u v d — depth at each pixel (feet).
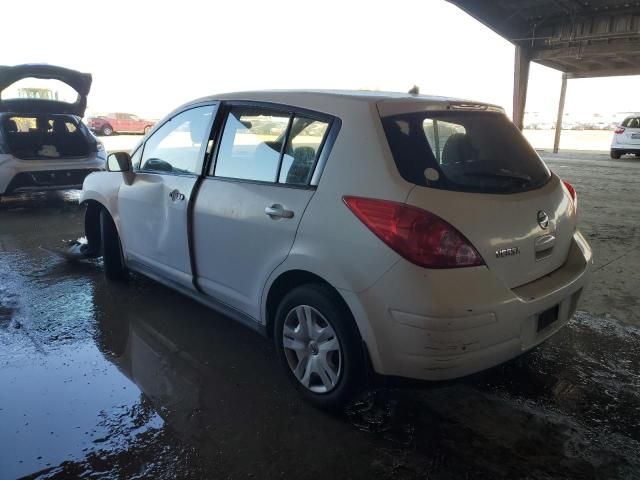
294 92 9.63
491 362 7.76
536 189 8.98
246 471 7.50
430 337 7.23
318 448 7.99
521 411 8.99
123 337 11.77
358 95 8.96
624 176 41.55
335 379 8.48
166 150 12.48
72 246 19.44
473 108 9.51
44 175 26.27
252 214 9.44
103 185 14.70
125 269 15.49
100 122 99.40
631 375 10.19
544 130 144.05
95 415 8.82
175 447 8.01
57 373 10.15
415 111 8.58
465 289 7.30
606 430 8.49
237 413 8.89
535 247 8.45
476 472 7.50
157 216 12.23
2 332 11.94
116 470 7.54
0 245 19.63
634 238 20.81
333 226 8.02
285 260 8.76
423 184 7.57
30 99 27.14
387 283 7.41
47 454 7.86
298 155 9.03
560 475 7.46
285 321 9.15
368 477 7.39
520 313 7.84
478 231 7.55
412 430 8.43
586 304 13.79
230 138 10.54
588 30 55.26
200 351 11.14
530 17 58.08
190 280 11.41
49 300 13.92
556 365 10.57
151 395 9.43
